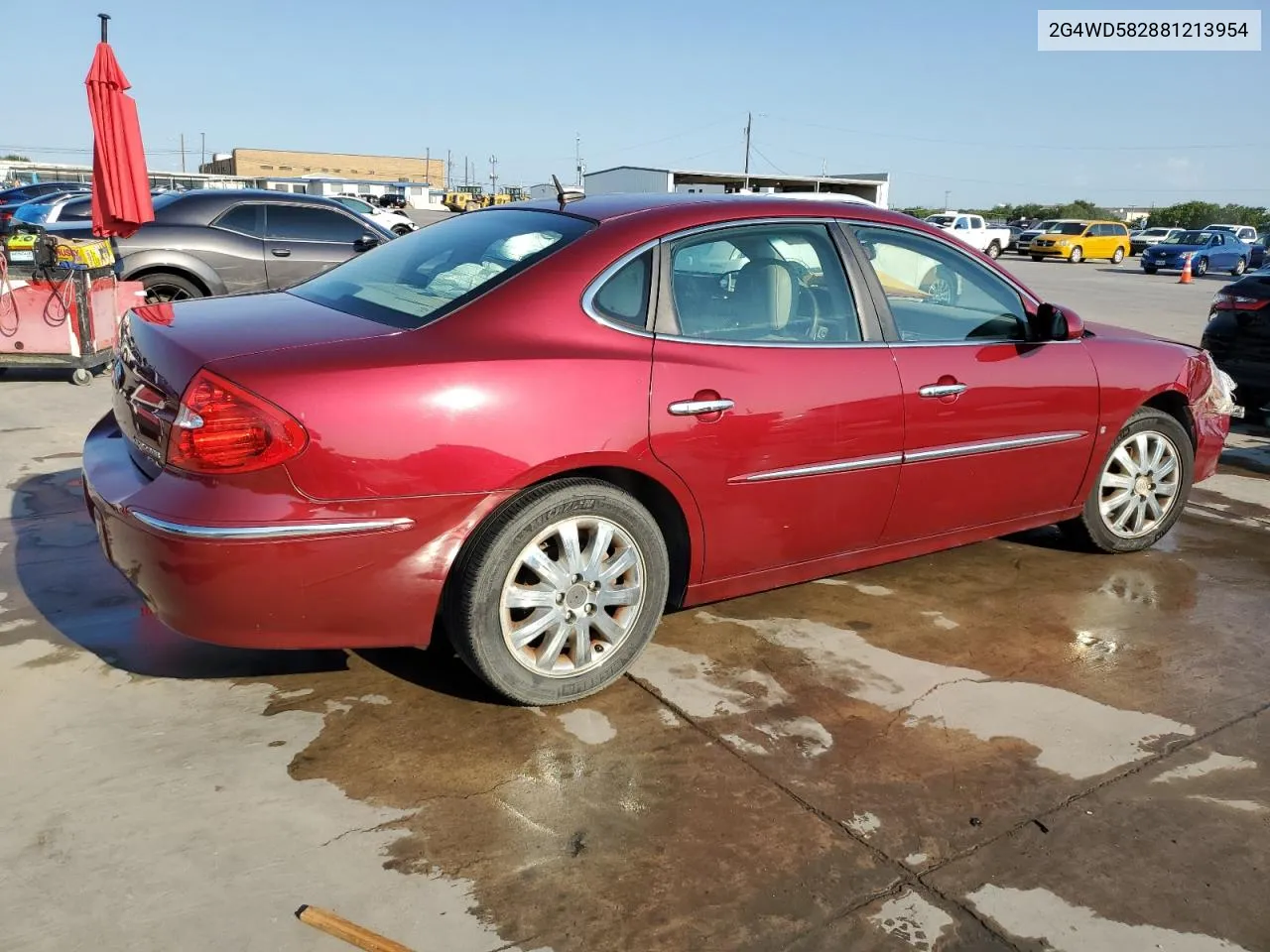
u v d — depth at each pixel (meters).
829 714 2.98
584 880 2.23
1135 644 3.54
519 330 2.76
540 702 2.90
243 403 2.42
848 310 3.41
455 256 3.18
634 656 3.05
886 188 35.94
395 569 2.59
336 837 2.34
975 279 3.79
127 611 3.50
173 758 2.62
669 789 2.57
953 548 4.50
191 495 2.46
